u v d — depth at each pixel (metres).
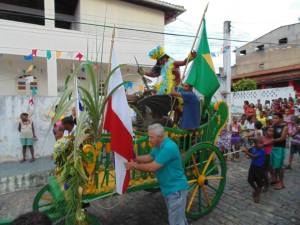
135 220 4.91
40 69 14.13
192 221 4.82
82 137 3.35
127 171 3.63
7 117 9.60
